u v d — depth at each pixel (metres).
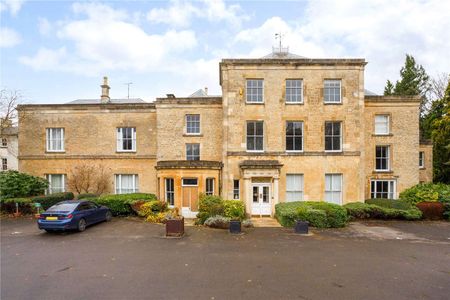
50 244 11.27
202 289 7.12
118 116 21.38
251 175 17.69
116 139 21.34
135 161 21.22
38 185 19.27
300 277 7.89
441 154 26.34
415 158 20.41
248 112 18.53
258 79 18.73
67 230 13.48
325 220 14.32
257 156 18.45
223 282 7.54
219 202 15.95
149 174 21.11
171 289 7.12
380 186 20.48
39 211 17.11
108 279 7.77
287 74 18.59
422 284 7.50
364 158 19.58
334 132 18.73
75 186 20.50
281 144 18.50
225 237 12.37
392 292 7.01
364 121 19.92
